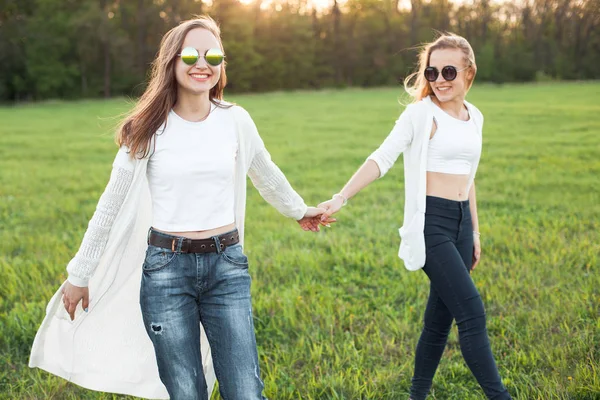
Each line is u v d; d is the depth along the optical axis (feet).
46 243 23.24
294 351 13.80
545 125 71.82
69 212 29.58
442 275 10.55
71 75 213.66
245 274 9.31
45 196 34.04
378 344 14.08
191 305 9.11
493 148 52.54
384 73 279.69
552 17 275.59
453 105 11.45
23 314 15.61
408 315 15.62
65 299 9.29
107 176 41.32
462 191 11.08
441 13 288.92
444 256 10.61
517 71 263.29
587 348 13.29
